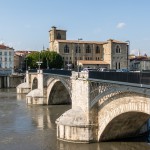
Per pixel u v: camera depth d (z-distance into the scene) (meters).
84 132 43.12
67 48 166.12
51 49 185.38
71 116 45.00
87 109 43.59
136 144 41.97
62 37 186.62
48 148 41.34
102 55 173.88
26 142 44.97
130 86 33.53
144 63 170.38
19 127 55.91
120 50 170.00
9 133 51.09
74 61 167.62
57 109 78.75
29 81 124.88
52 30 184.00
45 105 87.44
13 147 42.56
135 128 44.03
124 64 170.75
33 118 65.19
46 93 88.94
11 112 73.75
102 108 42.22
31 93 90.19
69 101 90.69
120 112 37.53
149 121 49.47
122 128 43.09
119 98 37.75
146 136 46.09
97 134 43.38
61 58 162.50
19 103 91.44
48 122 60.47
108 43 167.75
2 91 135.88
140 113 37.59
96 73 42.09
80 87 45.94
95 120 43.59
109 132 42.91
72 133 43.78
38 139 46.47
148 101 32.06
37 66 162.88
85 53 169.25
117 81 36.75
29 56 169.50
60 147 41.53
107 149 39.97
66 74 69.69
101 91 41.28
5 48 188.75
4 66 188.12
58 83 82.31
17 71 189.12
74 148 40.81
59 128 45.69
